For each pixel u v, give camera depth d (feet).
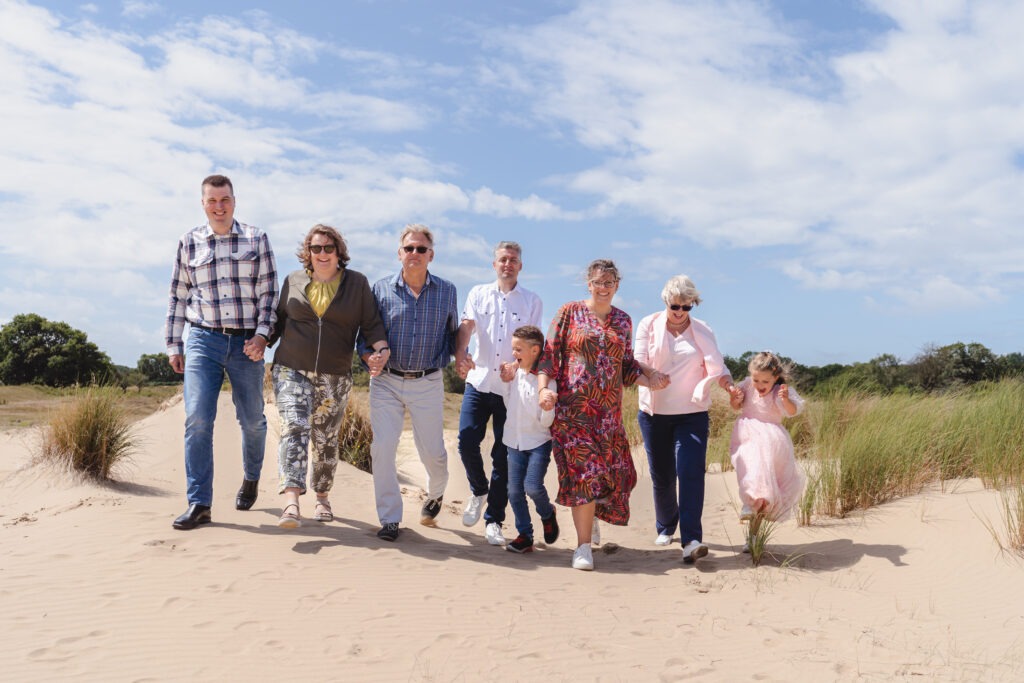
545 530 20.25
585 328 18.24
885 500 21.44
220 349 18.85
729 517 23.07
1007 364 51.62
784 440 18.72
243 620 13.66
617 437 18.54
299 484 18.17
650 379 18.45
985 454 22.02
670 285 18.88
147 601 14.21
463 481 30.83
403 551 18.08
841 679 11.98
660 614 15.01
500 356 20.25
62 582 14.93
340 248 18.54
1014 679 11.86
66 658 12.10
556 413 18.49
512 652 12.95
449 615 14.46
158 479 26.37
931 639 13.55
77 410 25.38
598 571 18.07
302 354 18.63
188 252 18.90
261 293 19.12
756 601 15.67
